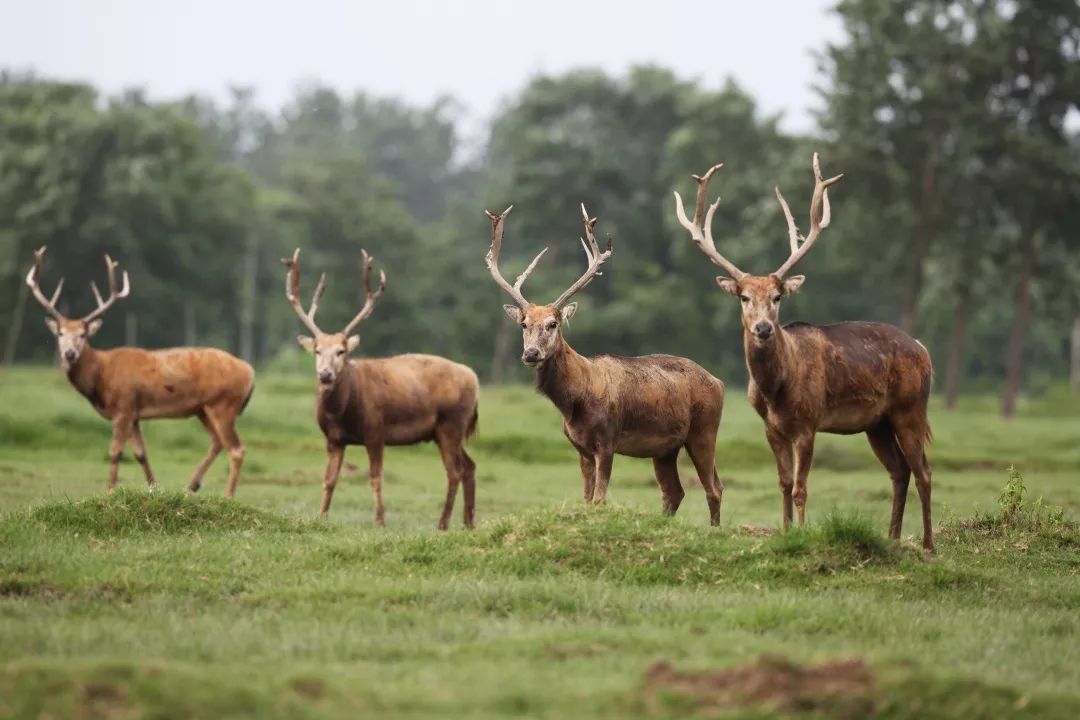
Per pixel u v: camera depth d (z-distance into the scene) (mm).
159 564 40312
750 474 97375
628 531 43031
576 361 49062
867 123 182625
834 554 42219
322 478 82562
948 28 182500
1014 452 115500
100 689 25625
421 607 36438
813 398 47000
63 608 35031
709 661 29438
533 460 104938
